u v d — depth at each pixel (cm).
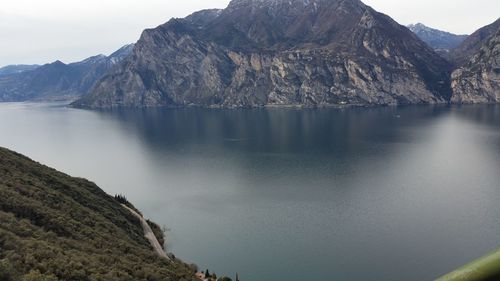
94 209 10438
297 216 14175
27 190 8388
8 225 6212
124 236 9094
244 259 11031
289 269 10381
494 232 12112
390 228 12731
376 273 10019
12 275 4559
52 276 4722
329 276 9956
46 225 7125
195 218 14362
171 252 11544
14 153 12162
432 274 9850
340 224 13250
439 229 12500
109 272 5756
